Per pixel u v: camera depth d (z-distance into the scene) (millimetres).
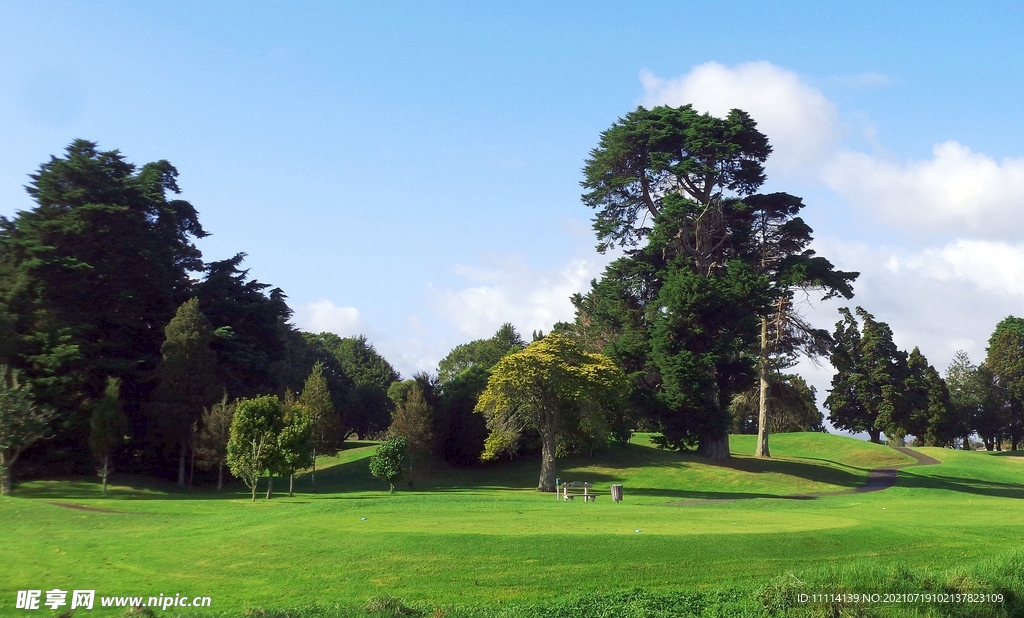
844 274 58312
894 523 23531
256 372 58250
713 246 61438
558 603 14547
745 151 57625
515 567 16844
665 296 56000
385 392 92312
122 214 51406
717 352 55469
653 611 14086
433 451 58375
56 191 50719
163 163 63312
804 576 15648
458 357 108750
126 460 51750
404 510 26625
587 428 47406
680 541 18766
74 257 49500
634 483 51906
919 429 89188
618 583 16266
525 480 53625
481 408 47844
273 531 20172
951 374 100188
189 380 50625
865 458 70250
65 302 50094
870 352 90938
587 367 46219
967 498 45375
